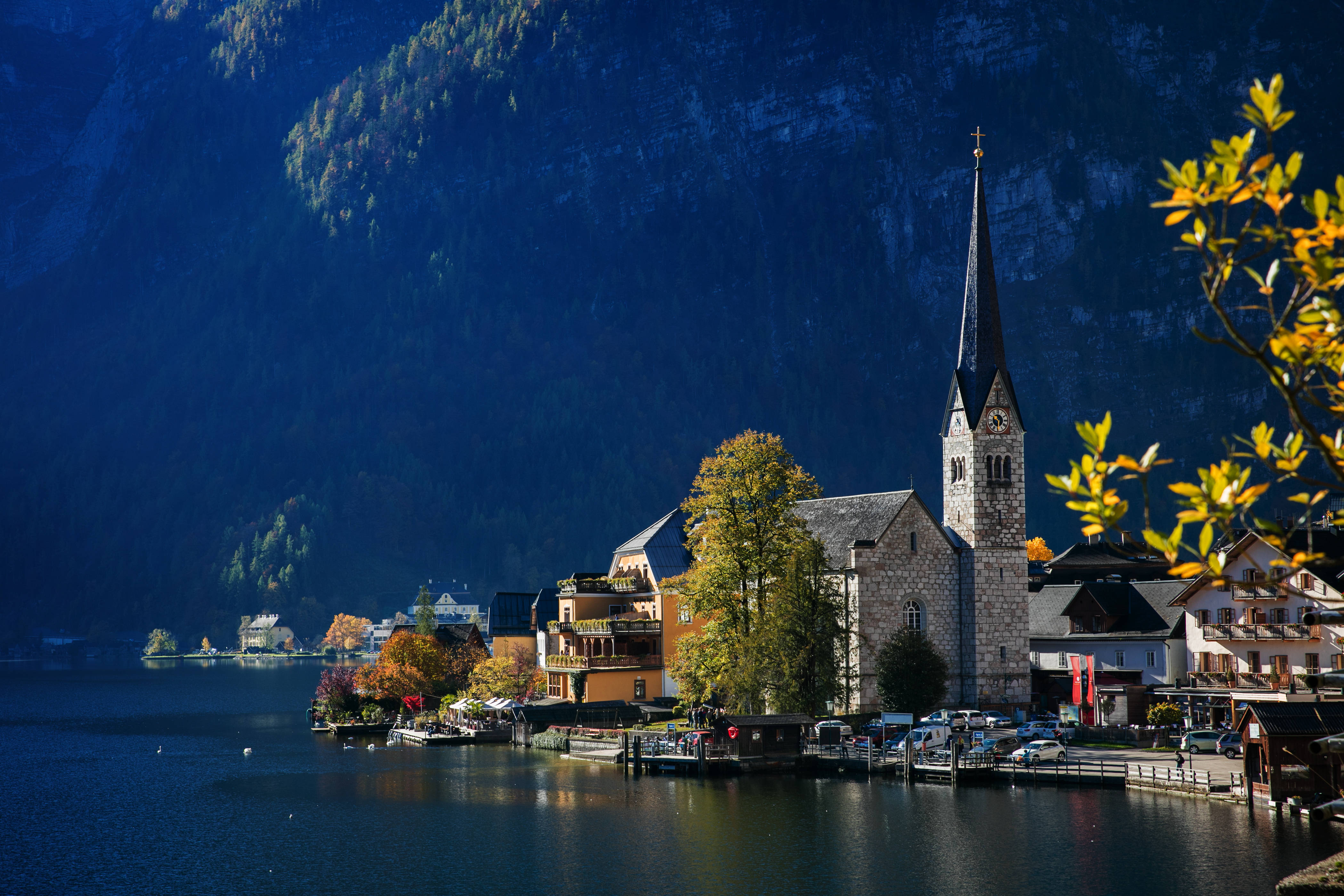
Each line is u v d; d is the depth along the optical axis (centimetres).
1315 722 8050
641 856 7619
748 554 10838
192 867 7688
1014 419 12238
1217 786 8450
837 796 9262
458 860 7681
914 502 12025
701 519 11944
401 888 7075
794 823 8356
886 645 11512
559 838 8181
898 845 7644
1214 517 1925
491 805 9444
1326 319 1895
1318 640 10594
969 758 9762
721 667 10588
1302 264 1833
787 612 10369
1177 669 12125
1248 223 1856
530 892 6925
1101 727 11131
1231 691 11000
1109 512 1944
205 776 11644
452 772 11344
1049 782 9369
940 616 12025
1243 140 1805
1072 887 6581
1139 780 8981
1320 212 1795
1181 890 6419
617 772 10900
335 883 7244
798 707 10612
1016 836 7738
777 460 11044
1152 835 7550
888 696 11194
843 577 11869
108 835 8719
